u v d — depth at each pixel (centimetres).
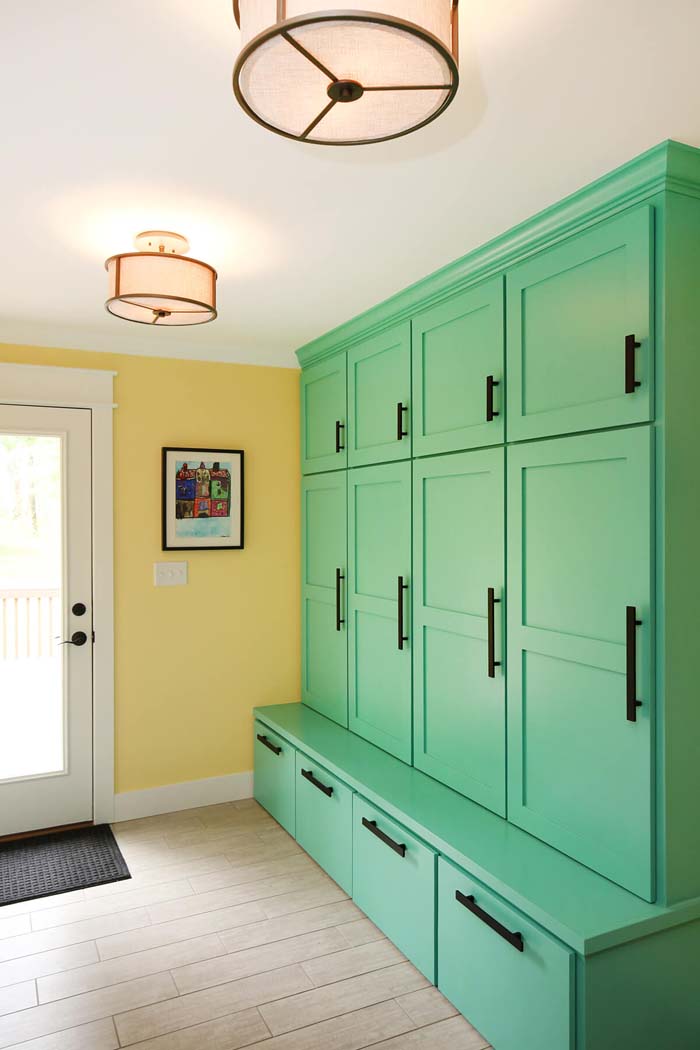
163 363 368
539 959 180
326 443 369
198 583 377
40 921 267
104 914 271
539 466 220
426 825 231
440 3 102
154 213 214
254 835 341
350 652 341
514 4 125
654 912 178
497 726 238
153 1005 220
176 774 372
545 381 218
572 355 207
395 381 302
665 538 179
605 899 184
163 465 365
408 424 291
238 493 384
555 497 213
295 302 304
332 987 228
